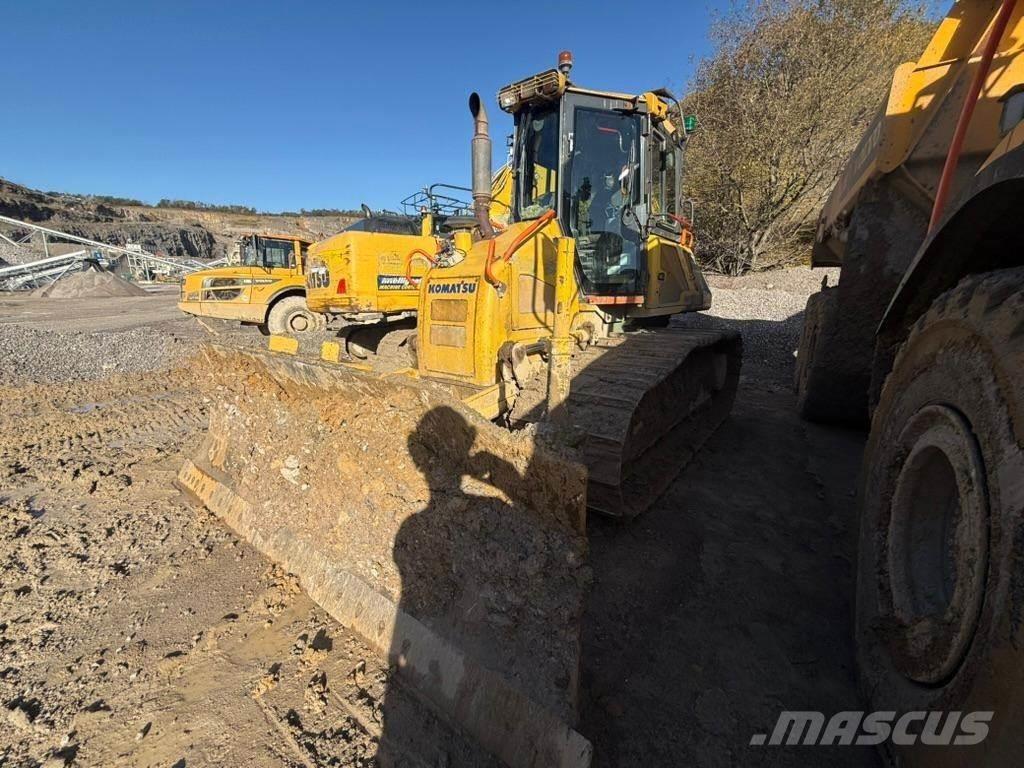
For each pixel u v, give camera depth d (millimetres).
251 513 3393
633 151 4547
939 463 1906
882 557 2139
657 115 4586
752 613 2822
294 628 2607
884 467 2178
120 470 4551
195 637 2584
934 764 1535
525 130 4406
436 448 2623
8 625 2682
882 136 3289
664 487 3986
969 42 2891
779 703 2262
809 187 17359
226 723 2113
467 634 2213
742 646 2588
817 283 14359
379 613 2479
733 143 17359
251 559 3172
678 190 5758
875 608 2129
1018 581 1325
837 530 3654
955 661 1561
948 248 1974
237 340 10180
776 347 9422
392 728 2061
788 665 2471
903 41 15477
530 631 2113
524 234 3502
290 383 3295
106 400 6855
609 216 4516
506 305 3486
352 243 7125
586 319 4371
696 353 4918
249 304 10289
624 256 4625
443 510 2521
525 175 4453
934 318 1943
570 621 2072
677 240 5832
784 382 7992
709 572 3174
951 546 1903
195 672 2373
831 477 4500
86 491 4129
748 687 2348
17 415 6184
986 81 2740
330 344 3174
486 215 3686
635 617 2793
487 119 3631
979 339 1657
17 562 3203
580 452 2277
